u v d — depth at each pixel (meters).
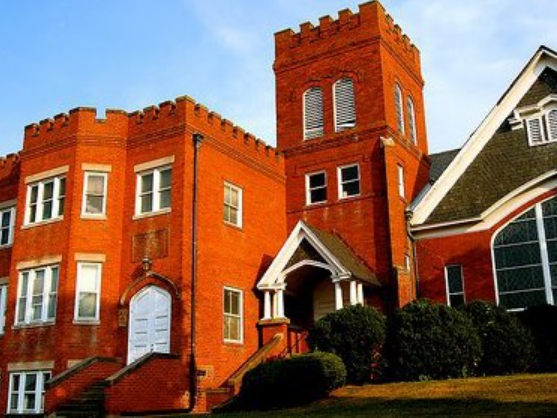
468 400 15.58
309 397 18.58
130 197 25.36
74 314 23.83
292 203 30.05
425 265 27.06
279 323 25.42
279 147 31.17
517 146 27.36
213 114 26.16
